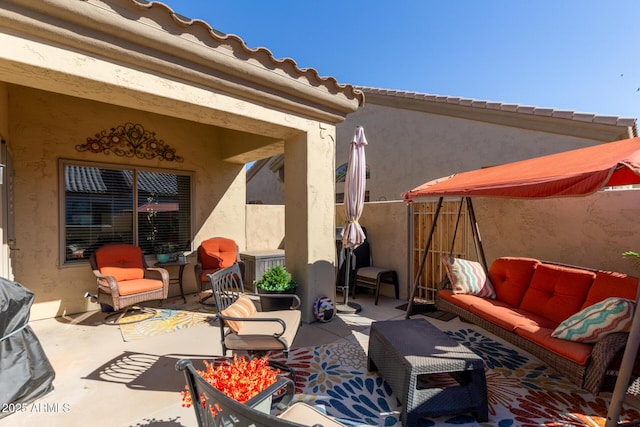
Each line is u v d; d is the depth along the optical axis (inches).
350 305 210.2
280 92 163.3
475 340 157.8
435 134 306.3
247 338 110.4
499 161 266.8
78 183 200.8
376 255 249.6
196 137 253.3
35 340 110.6
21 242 179.2
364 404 104.9
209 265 231.1
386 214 242.7
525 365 131.6
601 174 86.8
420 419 96.9
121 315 185.2
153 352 140.9
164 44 123.1
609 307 98.4
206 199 259.4
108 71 116.8
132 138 220.8
